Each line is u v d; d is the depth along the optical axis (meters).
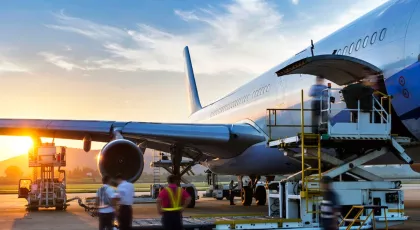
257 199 20.81
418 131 9.77
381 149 9.91
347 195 9.58
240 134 15.54
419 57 9.41
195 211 17.14
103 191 8.73
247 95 18.28
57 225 12.70
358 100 9.39
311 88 12.53
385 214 9.09
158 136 14.86
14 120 14.45
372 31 11.06
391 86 10.05
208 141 15.40
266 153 15.26
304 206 9.55
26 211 17.80
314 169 9.64
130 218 8.52
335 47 12.50
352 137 9.30
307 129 12.86
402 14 10.28
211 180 29.30
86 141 14.85
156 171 29.44
